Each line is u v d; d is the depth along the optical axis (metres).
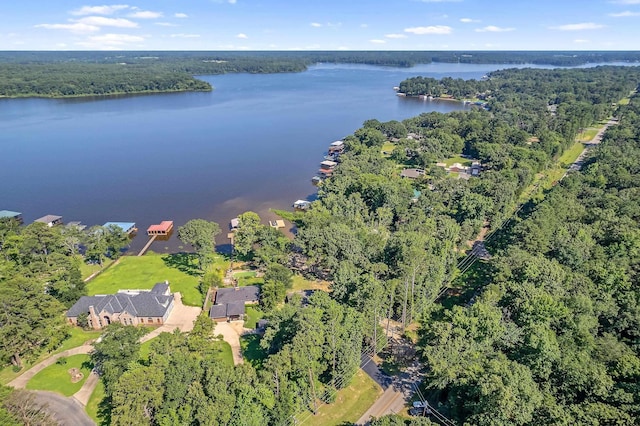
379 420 72.38
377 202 185.75
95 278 140.38
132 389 72.69
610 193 168.25
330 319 92.69
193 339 88.38
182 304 125.69
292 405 79.44
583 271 113.12
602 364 79.56
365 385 93.44
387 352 102.94
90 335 112.50
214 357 89.50
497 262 115.69
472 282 131.62
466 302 120.94
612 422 66.06
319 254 134.88
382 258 131.75
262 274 142.12
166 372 77.94
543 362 80.00
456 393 80.94
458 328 87.62
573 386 75.88
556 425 65.31
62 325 108.44
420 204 180.38
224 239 171.00
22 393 81.38
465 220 161.50
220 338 97.56
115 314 114.12
